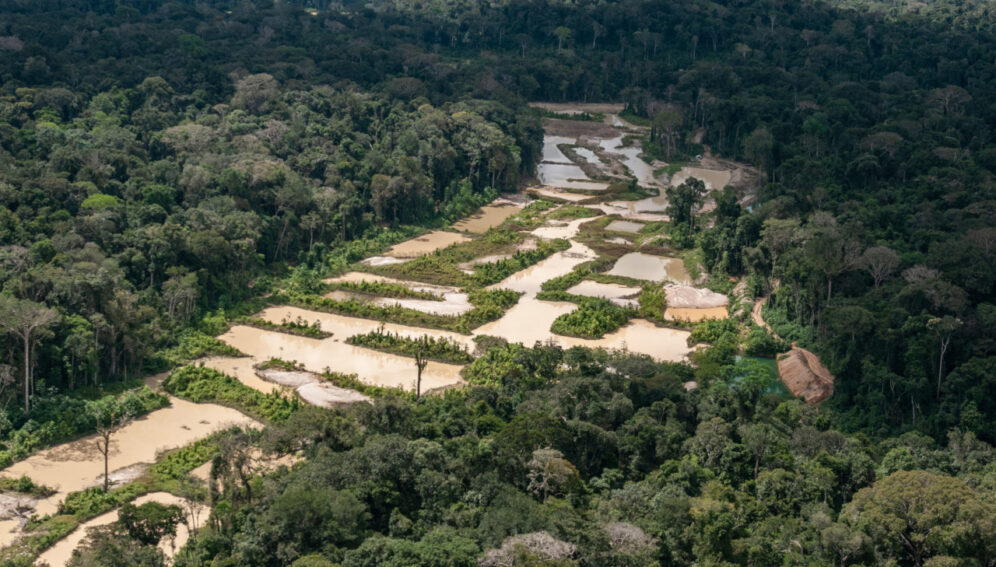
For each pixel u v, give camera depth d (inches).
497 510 4478.3
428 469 4842.5
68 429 5772.6
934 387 6412.4
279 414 6013.8
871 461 5182.1
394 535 4480.8
